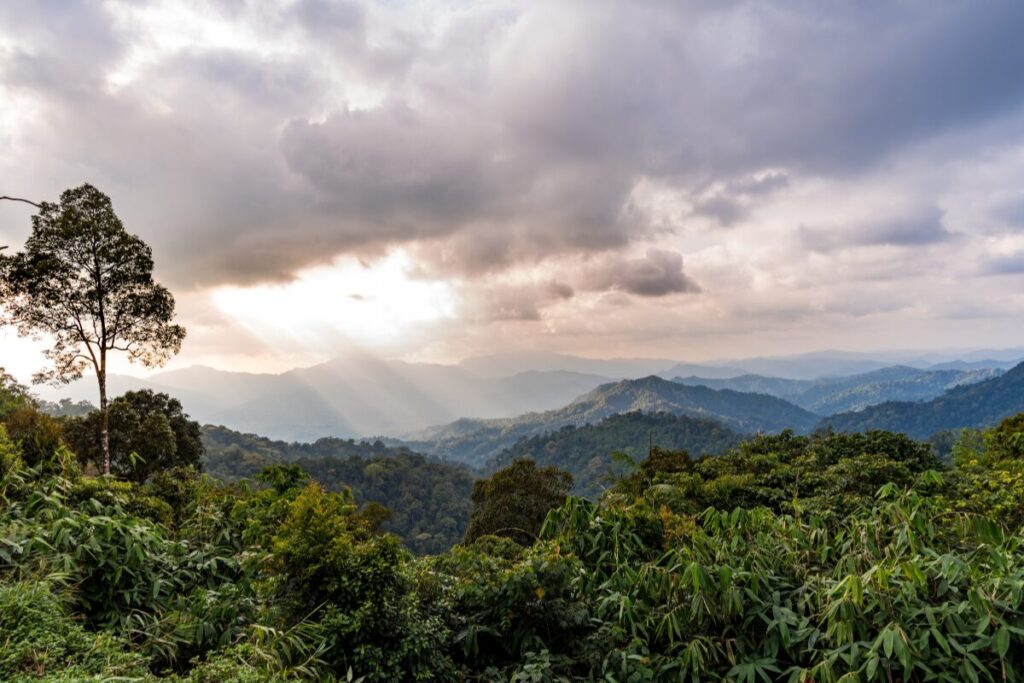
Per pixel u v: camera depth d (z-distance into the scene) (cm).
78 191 1655
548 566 414
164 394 2425
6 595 282
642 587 412
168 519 504
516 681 352
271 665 294
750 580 378
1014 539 389
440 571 490
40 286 1595
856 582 322
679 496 833
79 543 355
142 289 1791
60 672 236
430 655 361
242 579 423
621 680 353
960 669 302
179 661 326
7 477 434
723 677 351
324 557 354
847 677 301
